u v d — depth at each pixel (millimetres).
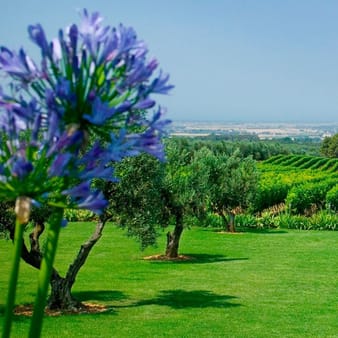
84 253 20656
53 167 2848
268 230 48750
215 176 45094
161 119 3145
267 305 22891
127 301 22891
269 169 99188
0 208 17953
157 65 2998
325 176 74875
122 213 20594
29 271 28969
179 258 34250
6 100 2883
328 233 46906
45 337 17203
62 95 2812
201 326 19266
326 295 25062
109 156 3014
